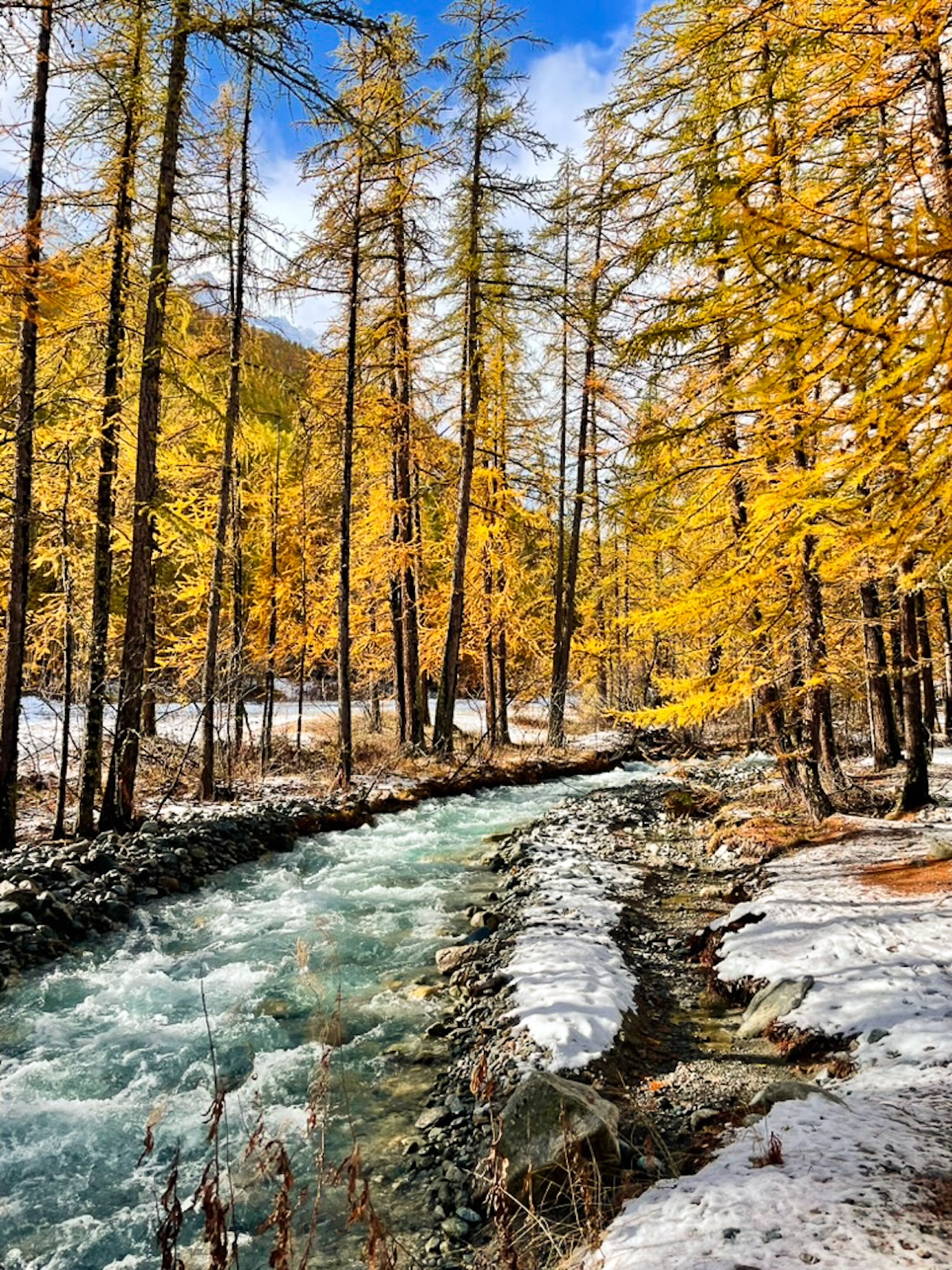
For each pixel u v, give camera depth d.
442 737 16.97
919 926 6.05
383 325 16.56
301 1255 3.48
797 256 2.94
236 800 12.62
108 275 9.84
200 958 7.00
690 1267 2.54
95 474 10.73
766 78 4.15
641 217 5.38
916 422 2.84
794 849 9.47
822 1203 2.82
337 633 19.89
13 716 8.93
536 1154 3.77
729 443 5.34
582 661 26.72
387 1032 5.65
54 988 6.28
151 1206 3.85
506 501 20.33
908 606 10.77
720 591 5.87
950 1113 3.50
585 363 19.47
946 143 4.18
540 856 10.41
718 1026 5.63
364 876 9.81
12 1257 3.53
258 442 15.63
